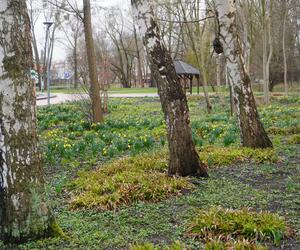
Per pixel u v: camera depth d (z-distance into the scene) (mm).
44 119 17953
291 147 10633
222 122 16203
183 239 4953
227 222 5031
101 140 12375
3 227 4875
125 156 10180
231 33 9625
